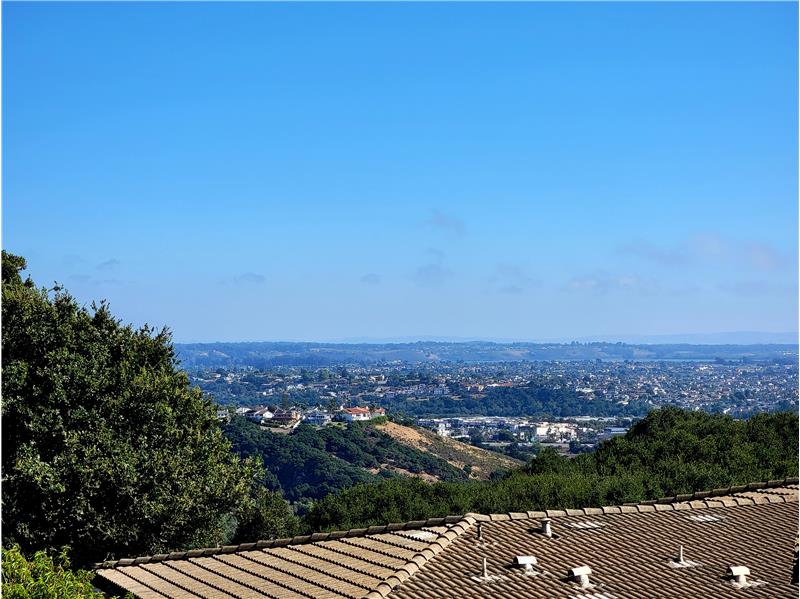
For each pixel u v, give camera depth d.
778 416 46.56
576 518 18.03
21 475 26.41
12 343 28.42
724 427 45.41
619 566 15.48
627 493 35.00
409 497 37.72
